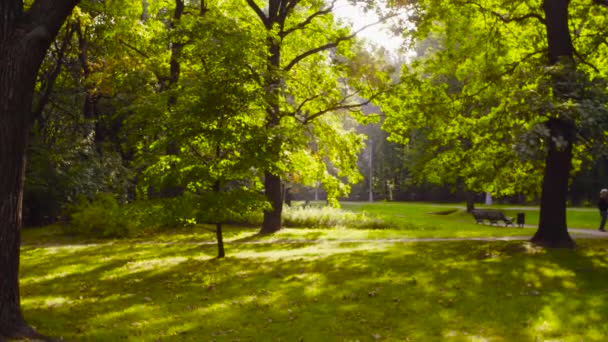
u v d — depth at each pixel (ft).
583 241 57.31
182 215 44.73
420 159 76.48
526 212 139.03
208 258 50.29
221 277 40.01
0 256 22.56
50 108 92.48
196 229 79.51
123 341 24.34
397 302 31.48
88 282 39.34
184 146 47.44
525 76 53.01
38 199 87.40
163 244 62.69
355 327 26.53
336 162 82.89
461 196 225.76
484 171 68.13
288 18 81.46
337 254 50.06
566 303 29.89
